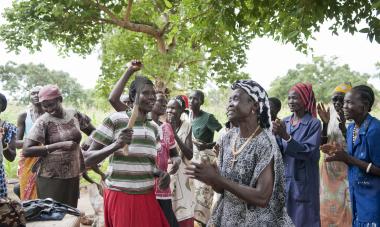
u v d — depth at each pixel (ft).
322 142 16.51
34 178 17.28
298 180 14.46
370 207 12.80
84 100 139.85
